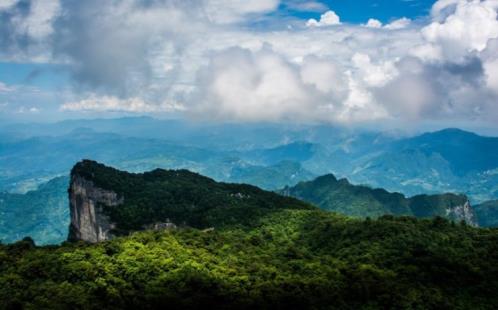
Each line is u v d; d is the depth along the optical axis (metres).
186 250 131.50
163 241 137.12
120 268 113.06
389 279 115.94
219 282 108.12
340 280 114.94
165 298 101.56
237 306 101.75
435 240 150.12
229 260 130.00
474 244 147.75
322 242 172.88
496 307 106.19
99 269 110.12
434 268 123.38
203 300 102.75
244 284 109.94
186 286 105.69
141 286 107.06
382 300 106.19
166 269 114.75
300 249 163.38
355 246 153.12
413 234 154.62
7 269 111.31
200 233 156.50
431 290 111.19
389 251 140.88
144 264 115.25
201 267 116.38
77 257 116.19
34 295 97.19
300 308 103.12
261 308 101.88
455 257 131.88
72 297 95.81
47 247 130.50
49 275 107.62
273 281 111.44
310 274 122.88
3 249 125.12
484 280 118.50
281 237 187.38
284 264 132.00
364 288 109.00
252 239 168.75
